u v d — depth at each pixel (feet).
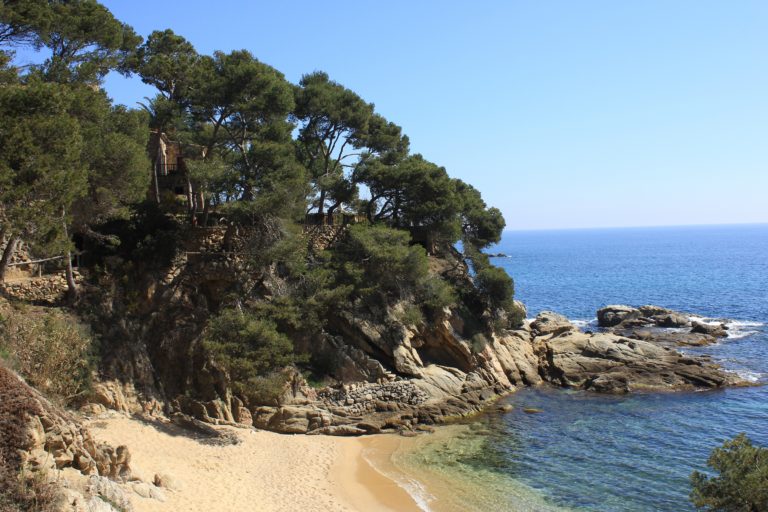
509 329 204.74
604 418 143.13
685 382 169.68
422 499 98.78
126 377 121.80
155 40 170.50
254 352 124.98
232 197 152.15
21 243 126.11
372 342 155.53
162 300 138.41
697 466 113.19
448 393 152.66
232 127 166.81
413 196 196.24
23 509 56.65
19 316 105.19
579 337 195.00
